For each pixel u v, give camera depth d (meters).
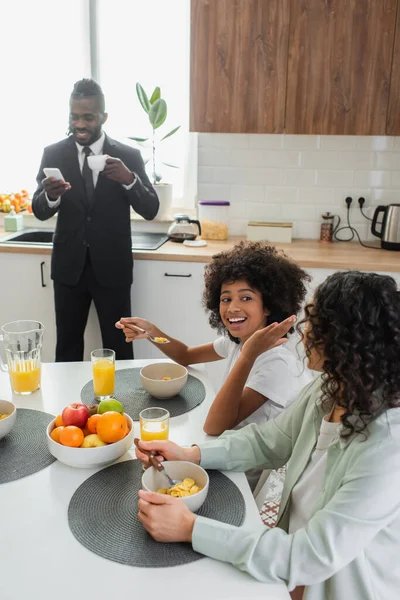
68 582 0.87
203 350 1.77
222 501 1.09
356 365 0.95
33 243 3.09
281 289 1.49
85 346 3.20
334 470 1.03
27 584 0.86
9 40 3.55
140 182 2.79
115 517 1.02
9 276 3.07
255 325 1.50
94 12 3.46
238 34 2.86
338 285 1.00
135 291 3.02
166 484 1.10
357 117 2.90
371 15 2.77
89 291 2.87
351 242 3.34
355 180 3.28
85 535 0.97
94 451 1.16
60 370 1.72
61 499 1.07
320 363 1.06
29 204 3.63
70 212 2.78
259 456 1.25
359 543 0.93
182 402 1.50
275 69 2.88
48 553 0.93
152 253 2.93
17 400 1.50
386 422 0.97
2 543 0.95
